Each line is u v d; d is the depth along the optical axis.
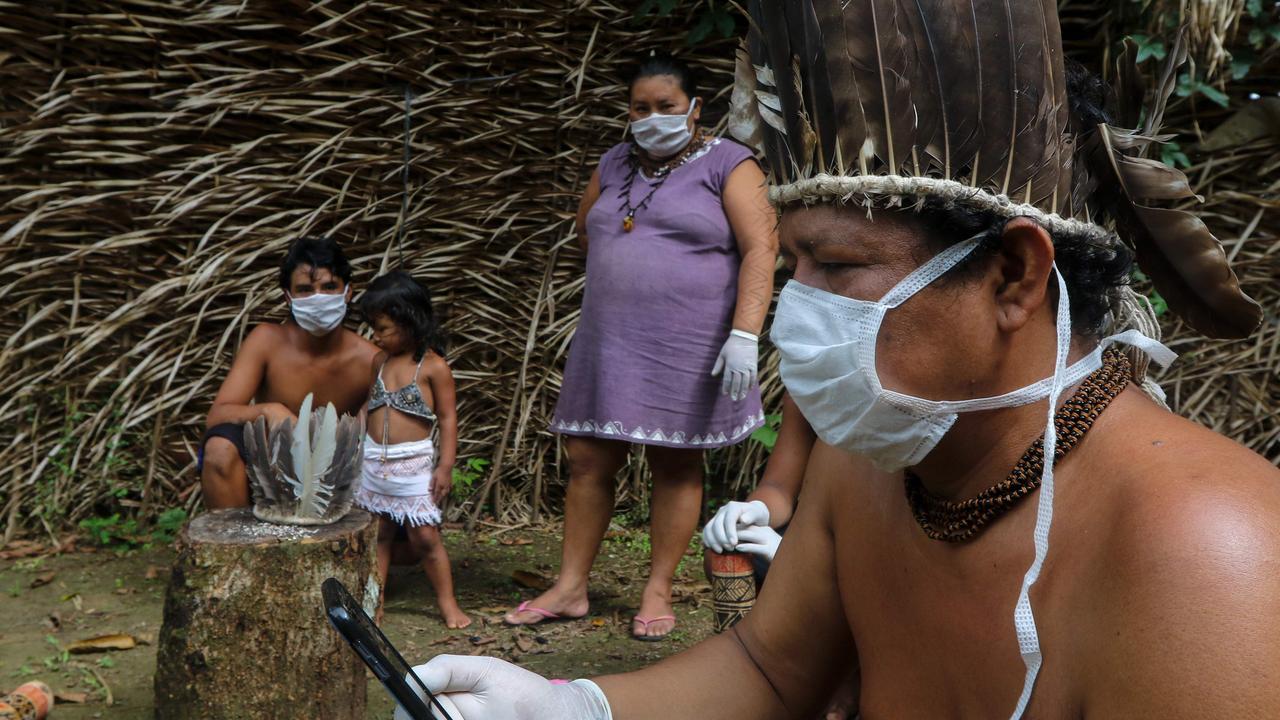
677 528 3.78
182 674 2.84
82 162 4.57
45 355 4.69
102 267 4.68
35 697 3.02
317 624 2.85
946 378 1.01
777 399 5.05
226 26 4.62
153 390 4.81
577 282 5.11
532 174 5.04
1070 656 0.93
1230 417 4.86
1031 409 1.02
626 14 4.90
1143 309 1.18
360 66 4.77
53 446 4.71
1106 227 1.14
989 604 1.04
